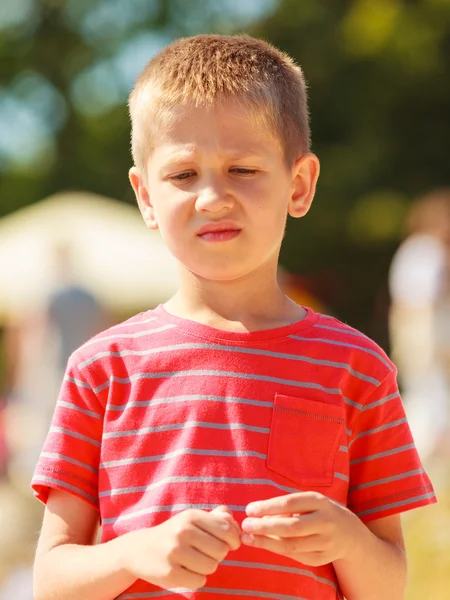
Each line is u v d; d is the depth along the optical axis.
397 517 2.73
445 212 8.12
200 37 2.93
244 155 2.64
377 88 21.22
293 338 2.67
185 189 2.66
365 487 2.70
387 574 2.56
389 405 2.70
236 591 2.44
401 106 21.38
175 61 2.79
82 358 2.70
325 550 2.37
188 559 2.26
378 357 2.72
